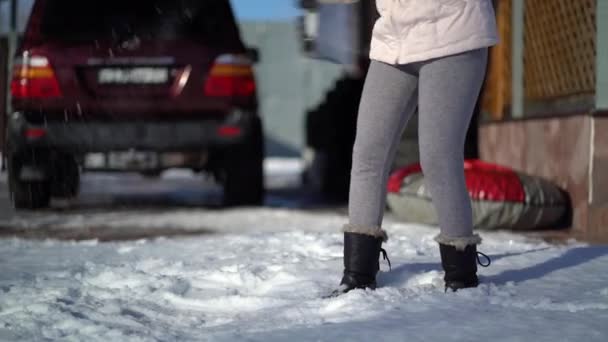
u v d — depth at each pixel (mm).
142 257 4340
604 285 3375
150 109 7238
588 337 2506
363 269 3273
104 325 2795
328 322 2760
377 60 3334
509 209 5785
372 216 3301
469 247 3275
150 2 7414
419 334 2553
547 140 6594
